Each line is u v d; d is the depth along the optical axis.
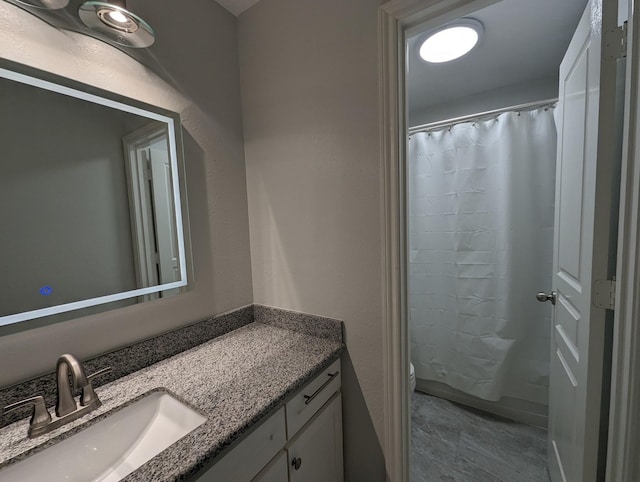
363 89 1.06
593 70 0.88
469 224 1.90
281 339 1.25
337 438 1.19
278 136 1.30
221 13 1.31
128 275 1.02
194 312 1.22
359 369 1.19
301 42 1.19
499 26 1.39
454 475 1.46
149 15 1.05
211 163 1.27
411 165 2.08
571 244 1.10
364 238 1.12
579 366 1.00
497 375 1.84
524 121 1.71
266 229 1.39
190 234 1.19
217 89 1.29
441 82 1.94
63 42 0.85
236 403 0.81
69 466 0.71
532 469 1.48
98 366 0.92
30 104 0.81
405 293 1.09
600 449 0.93
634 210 0.73
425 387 2.19
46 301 0.84
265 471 0.84
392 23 0.96
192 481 0.64
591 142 0.90
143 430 0.85
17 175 0.79
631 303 0.74
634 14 0.70
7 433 0.71
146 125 1.06
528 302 1.76
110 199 0.97
